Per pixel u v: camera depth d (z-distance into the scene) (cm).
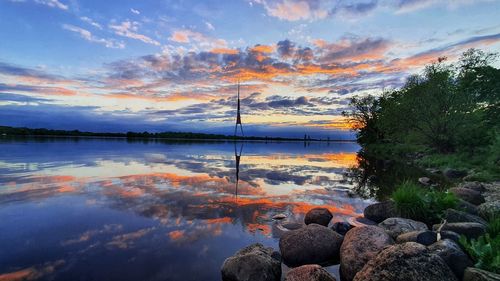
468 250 420
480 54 2339
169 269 445
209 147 5041
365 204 923
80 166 1641
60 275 414
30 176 1237
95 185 1084
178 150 3756
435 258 353
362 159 2944
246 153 3575
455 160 1958
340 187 1241
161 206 806
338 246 510
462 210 670
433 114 2489
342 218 752
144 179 1263
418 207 670
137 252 501
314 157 3228
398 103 3067
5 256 471
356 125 4997
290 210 820
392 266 349
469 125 2219
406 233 491
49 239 545
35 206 766
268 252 484
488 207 673
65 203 804
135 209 766
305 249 493
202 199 913
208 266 459
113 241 545
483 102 2269
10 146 3428
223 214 754
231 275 409
